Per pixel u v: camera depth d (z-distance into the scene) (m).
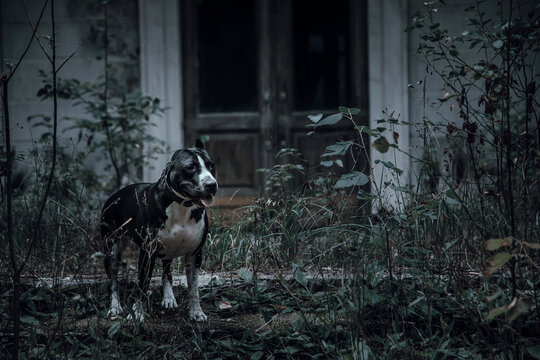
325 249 4.03
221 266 4.14
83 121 5.98
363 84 6.86
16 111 6.77
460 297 3.12
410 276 3.49
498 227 3.60
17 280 2.77
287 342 3.13
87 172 5.89
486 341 2.82
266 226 4.25
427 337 3.06
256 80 6.98
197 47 6.96
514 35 3.41
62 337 3.19
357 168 6.52
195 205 3.13
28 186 4.94
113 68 6.23
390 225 3.56
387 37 6.61
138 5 6.78
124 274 4.02
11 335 3.20
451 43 6.41
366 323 3.10
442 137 6.34
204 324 3.35
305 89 6.98
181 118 6.81
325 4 6.91
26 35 6.76
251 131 6.98
